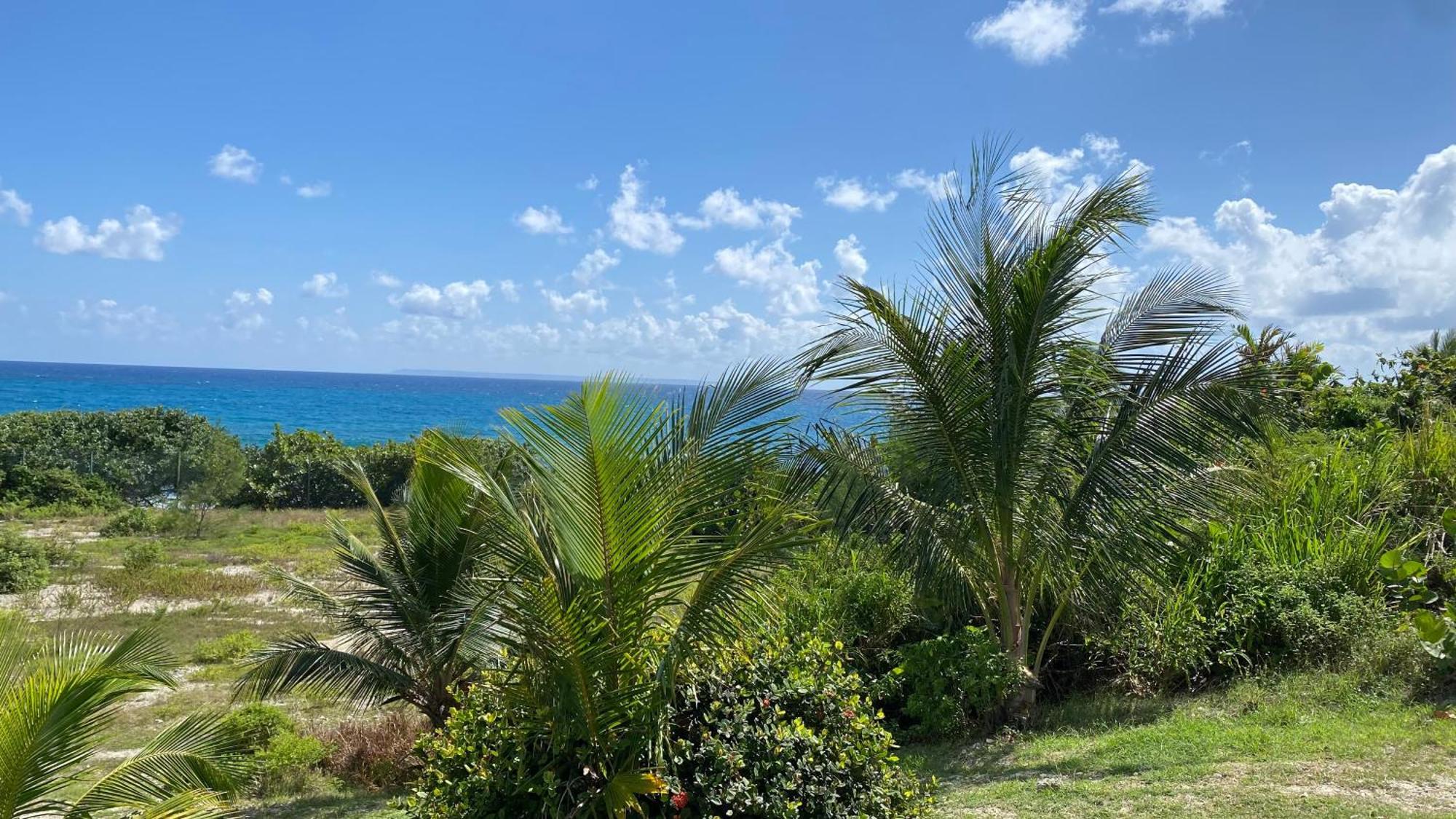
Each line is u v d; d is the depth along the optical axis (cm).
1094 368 782
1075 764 701
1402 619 819
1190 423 754
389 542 1072
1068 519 780
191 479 3128
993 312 795
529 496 521
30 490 3150
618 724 481
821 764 486
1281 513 998
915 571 840
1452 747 610
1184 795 584
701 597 488
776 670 523
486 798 475
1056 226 794
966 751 808
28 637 607
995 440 779
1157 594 893
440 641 1002
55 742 540
